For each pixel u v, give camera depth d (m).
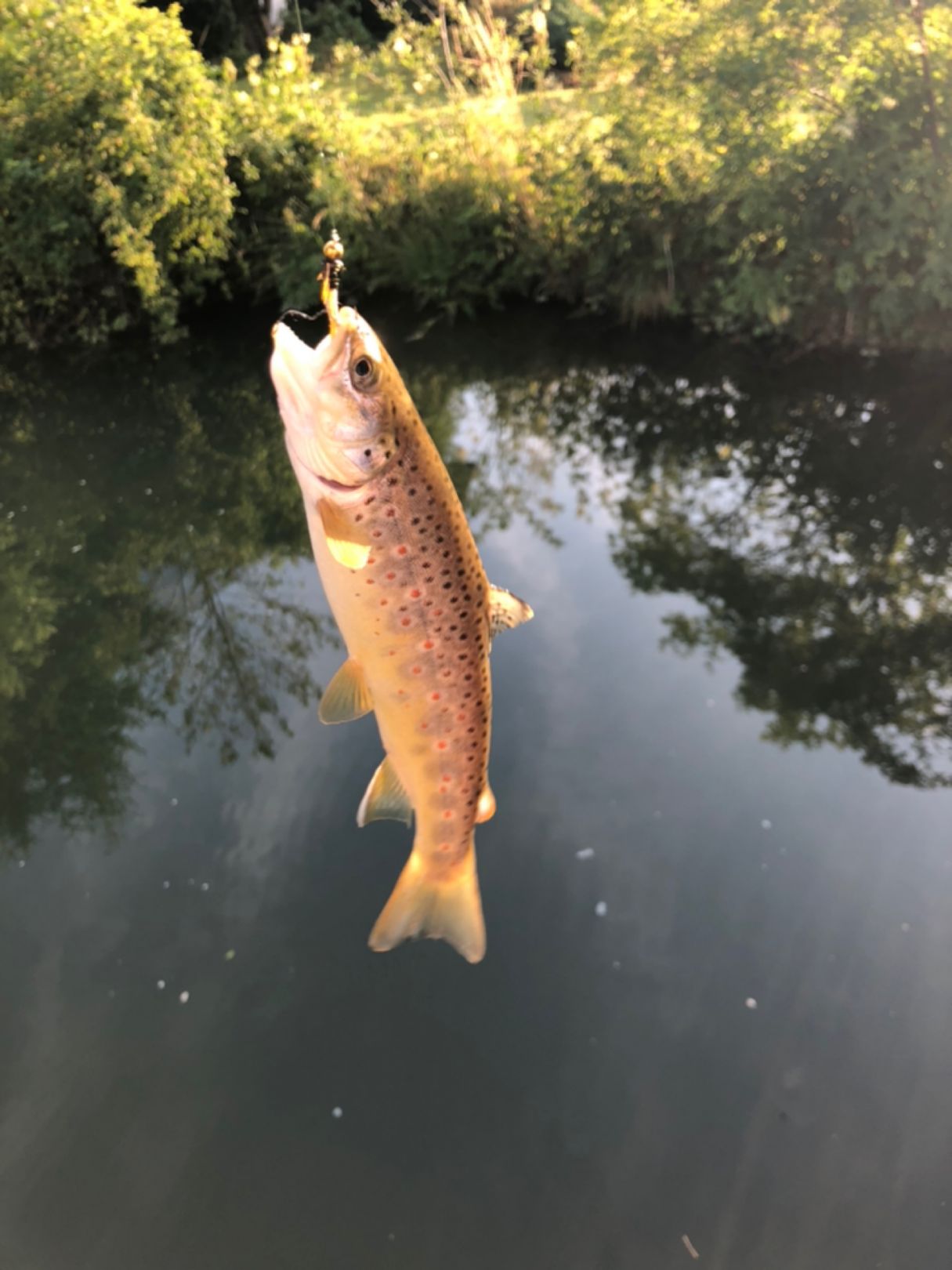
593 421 1.44
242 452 1.36
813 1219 0.47
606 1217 0.47
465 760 0.36
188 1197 0.48
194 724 0.79
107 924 0.61
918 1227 0.46
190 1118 0.51
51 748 0.77
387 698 0.34
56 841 0.67
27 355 1.60
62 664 0.88
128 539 1.12
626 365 1.61
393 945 0.38
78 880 0.64
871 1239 0.46
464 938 0.38
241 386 1.54
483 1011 0.56
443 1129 0.51
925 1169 0.49
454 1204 0.48
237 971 0.58
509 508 1.17
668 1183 0.49
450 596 0.34
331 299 0.31
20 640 0.92
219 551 1.10
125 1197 0.48
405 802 0.37
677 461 1.31
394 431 0.32
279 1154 0.50
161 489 1.25
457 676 0.35
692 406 1.46
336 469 0.31
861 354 1.49
